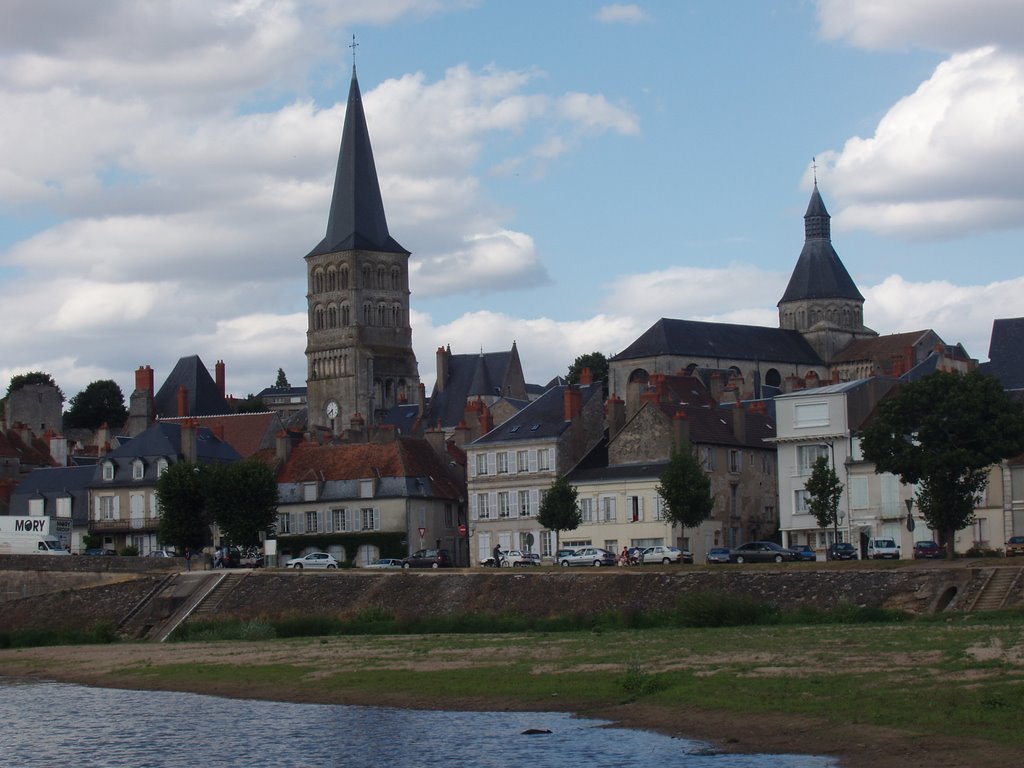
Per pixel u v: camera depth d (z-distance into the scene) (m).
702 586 99.88
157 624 115.81
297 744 61.88
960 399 105.25
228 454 167.38
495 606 105.50
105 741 64.50
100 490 162.00
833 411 129.88
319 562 139.75
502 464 149.12
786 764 52.19
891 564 99.06
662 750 56.22
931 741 52.84
